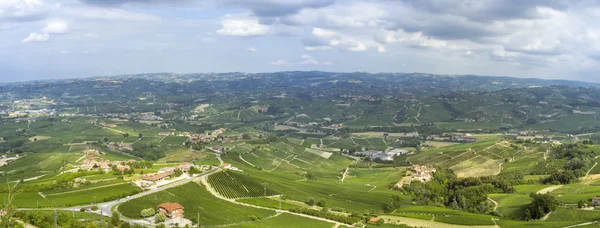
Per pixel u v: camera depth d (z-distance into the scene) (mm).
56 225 139250
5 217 129875
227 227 187125
